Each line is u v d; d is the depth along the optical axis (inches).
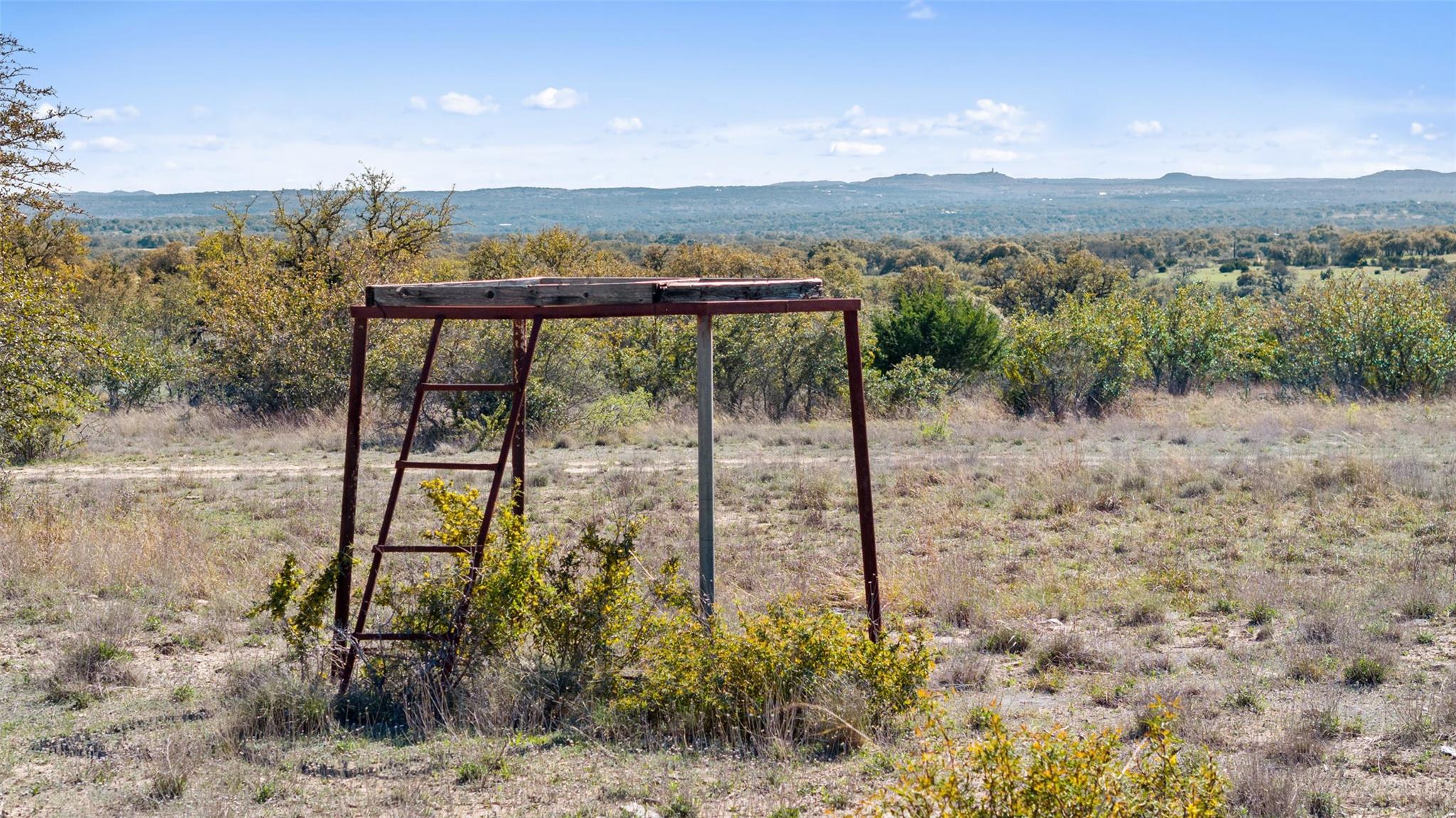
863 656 247.9
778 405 1029.8
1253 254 5787.4
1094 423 871.1
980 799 172.4
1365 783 205.3
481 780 214.4
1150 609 338.0
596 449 778.8
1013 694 269.3
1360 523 464.8
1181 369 1055.0
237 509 553.0
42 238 932.0
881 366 1196.5
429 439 817.5
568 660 266.4
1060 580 385.1
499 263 1749.5
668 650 253.1
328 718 247.9
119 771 220.4
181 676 288.4
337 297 941.2
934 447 753.0
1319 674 271.4
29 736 240.4
